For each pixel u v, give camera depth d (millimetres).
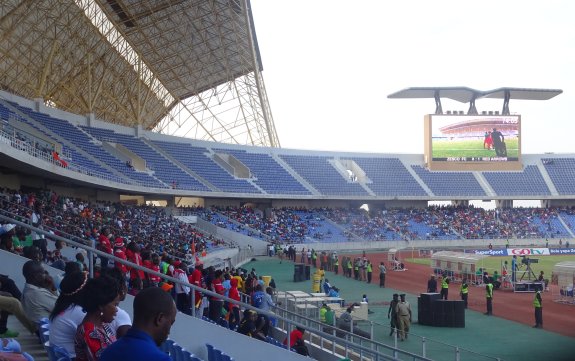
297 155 74500
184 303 15156
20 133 36344
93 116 55188
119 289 5633
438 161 75625
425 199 73312
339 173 74062
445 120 75438
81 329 5363
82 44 50250
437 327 23234
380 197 72062
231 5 50656
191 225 54438
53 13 44656
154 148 62094
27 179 43281
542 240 70812
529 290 34000
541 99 75875
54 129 48281
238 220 63188
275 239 60969
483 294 32750
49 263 14953
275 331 17969
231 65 65500
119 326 5617
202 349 12398
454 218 73625
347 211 72438
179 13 51562
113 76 59719
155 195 63688
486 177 76250
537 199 75438
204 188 61844
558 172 78000
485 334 21859
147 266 15391
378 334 20094
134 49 56469
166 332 3875
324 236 65250
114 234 27812
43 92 54719
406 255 60656
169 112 75438
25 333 9961
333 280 39500
